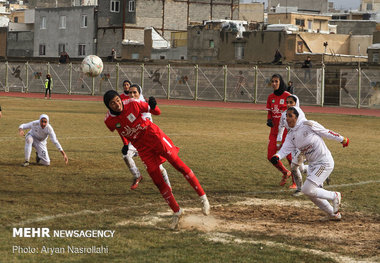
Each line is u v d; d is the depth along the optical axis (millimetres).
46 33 141375
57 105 60156
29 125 20359
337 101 76750
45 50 141875
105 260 10305
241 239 11797
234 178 18812
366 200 15727
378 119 50875
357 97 70812
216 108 63594
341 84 75500
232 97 82625
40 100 70562
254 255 10711
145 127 12719
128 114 12656
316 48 117625
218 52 116250
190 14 139500
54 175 18641
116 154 23859
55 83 94750
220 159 22984
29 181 17484
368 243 11625
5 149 24578
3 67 99562
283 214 14117
